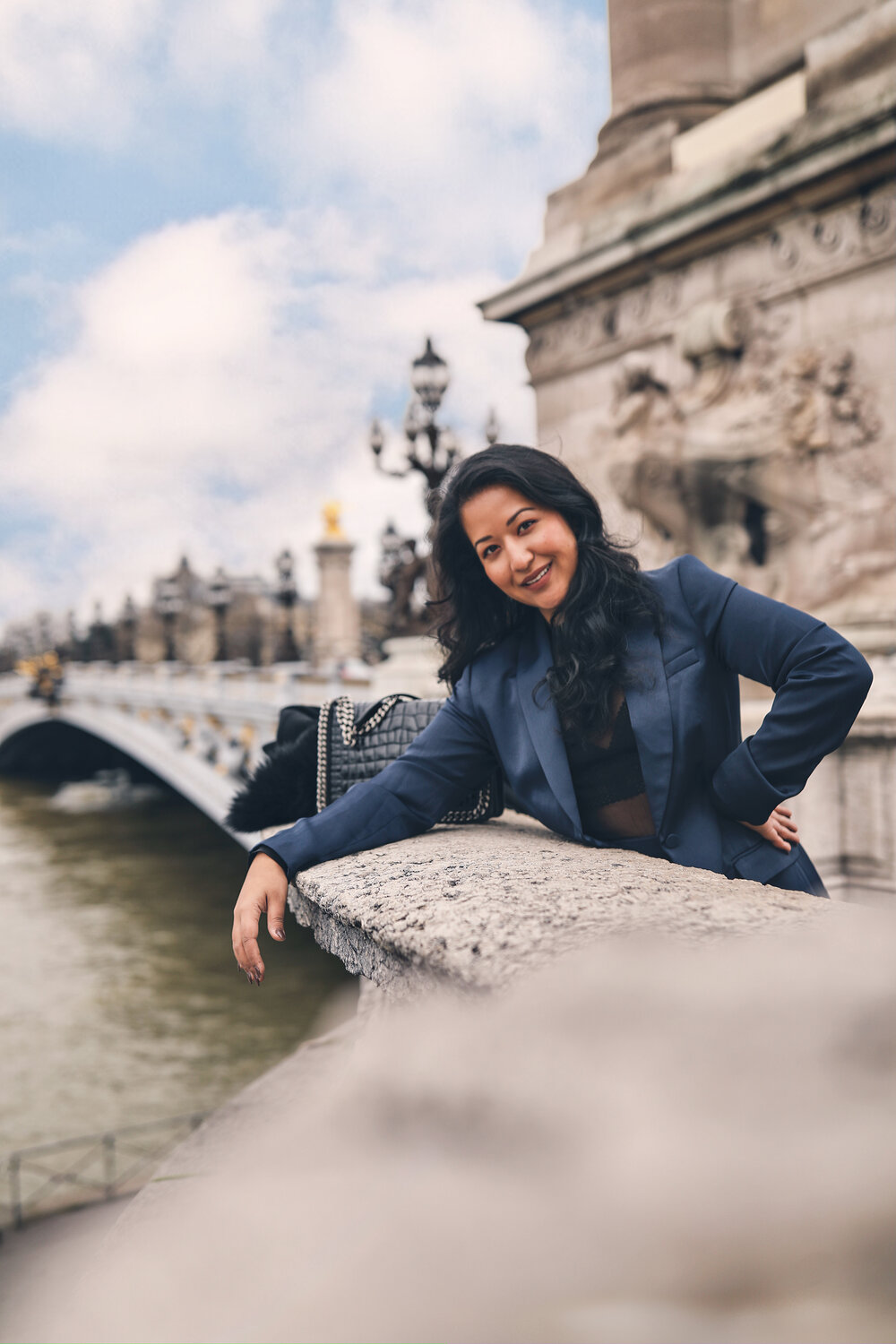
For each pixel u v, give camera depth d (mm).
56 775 47281
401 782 1790
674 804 1665
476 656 1942
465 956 986
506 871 1337
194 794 17469
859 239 5379
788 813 1759
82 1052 14633
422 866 1435
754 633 1658
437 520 1853
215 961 18656
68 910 22656
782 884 1676
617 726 1740
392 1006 1134
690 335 6094
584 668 1669
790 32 6160
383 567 12609
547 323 7398
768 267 5871
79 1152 11930
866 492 5395
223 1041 14945
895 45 4969
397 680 7074
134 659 44000
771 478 5703
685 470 5980
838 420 5516
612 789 1737
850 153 5148
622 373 6566
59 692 30984
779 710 1584
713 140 6195
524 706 1798
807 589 5680
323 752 2066
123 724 23391
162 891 24234
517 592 1767
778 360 5816
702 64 6566
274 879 1612
